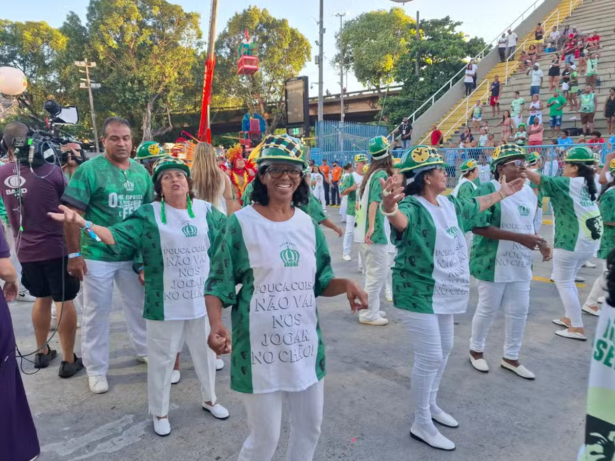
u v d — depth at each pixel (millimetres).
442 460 2771
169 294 2998
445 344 3016
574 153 4426
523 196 3793
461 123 20062
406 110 26734
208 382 3227
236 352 2037
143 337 4090
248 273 2012
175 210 3104
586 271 7406
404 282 2871
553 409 3342
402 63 28188
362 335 4816
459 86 22656
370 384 3729
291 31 42344
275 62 41562
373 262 4996
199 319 3146
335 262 8344
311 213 5055
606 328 1361
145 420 3234
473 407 3369
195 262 3080
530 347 4445
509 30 23453
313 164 17000
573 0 26203
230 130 49500
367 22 32875
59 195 3885
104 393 3623
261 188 2068
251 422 2062
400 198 2576
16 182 3750
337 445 2912
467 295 2941
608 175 5539
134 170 3814
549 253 3398
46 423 3199
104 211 3607
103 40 37219
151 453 2855
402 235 2824
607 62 18375
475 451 2857
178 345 3090
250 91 41906
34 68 43719
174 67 39156
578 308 4602
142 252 3018
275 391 2006
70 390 3674
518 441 2961
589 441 1396
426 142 20094
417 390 2900
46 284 3920
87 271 3521
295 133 17797
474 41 27641
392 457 2799
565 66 18812
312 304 2105
